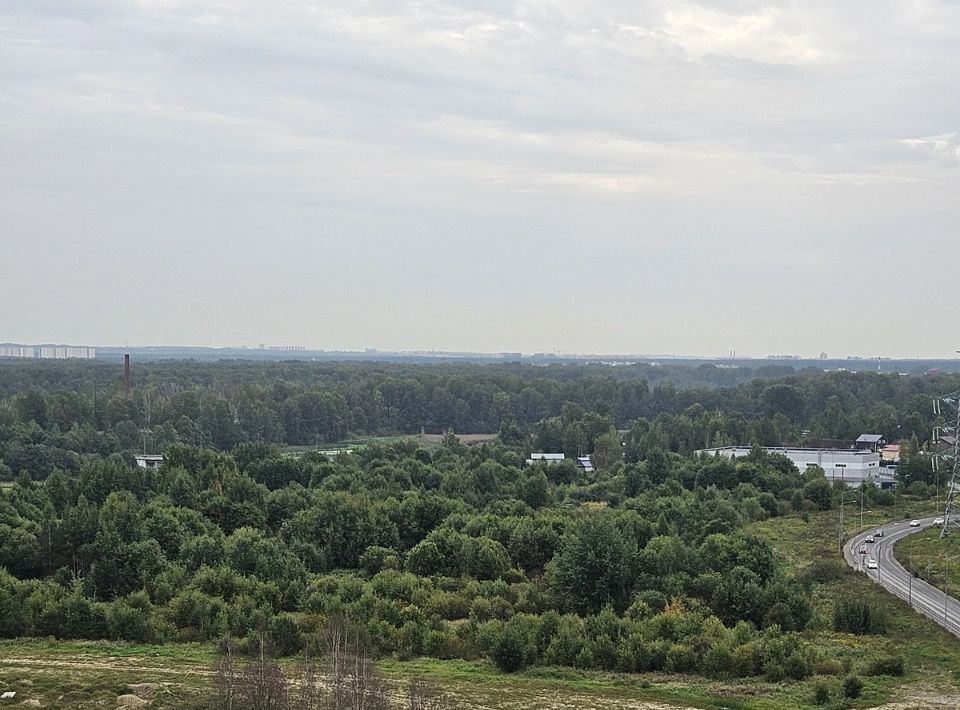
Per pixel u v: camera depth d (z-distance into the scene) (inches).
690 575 4436.5
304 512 5428.2
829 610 4168.3
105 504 5083.7
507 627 3567.9
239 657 3257.9
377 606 3912.4
